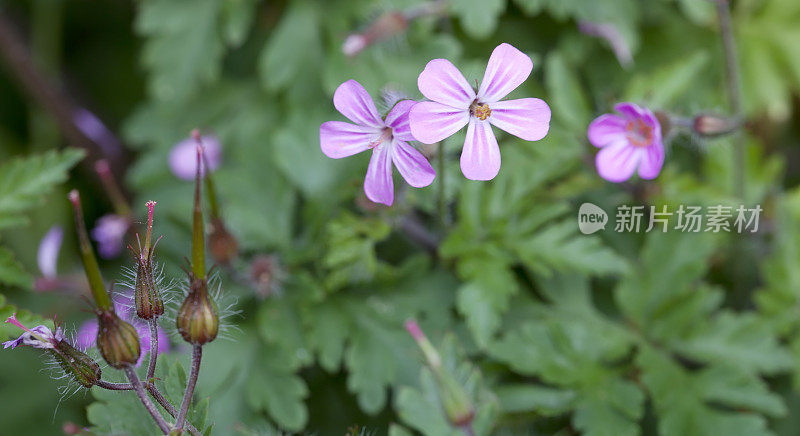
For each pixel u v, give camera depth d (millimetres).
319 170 348
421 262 338
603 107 356
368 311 336
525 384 330
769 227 355
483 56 368
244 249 342
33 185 329
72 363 275
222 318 308
